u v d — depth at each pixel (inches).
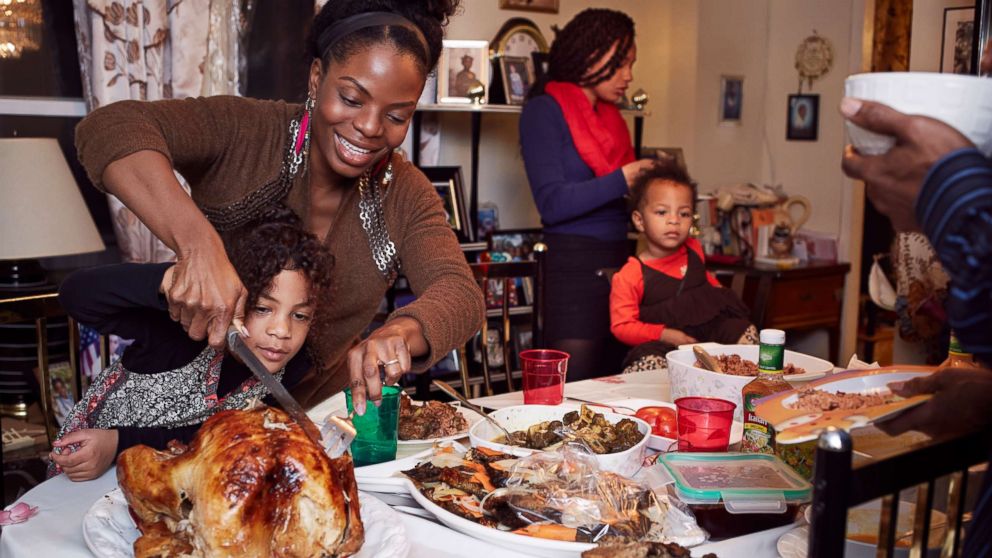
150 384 52.1
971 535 32.4
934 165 29.2
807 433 32.8
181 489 35.9
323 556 34.4
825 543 28.8
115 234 114.5
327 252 52.0
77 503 46.4
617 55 114.3
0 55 110.6
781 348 50.0
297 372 56.4
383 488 46.7
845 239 166.4
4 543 42.0
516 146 151.1
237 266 50.3
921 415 35.2
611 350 116.9
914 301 134.3
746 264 162.6
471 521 41.1
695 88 167.6
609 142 117.6
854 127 31.7
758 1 175.2
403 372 45.1
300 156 54.8
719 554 39.9
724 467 45.6
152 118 49.7
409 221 58.8
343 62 48.3
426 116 138.3
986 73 37.7
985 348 29.6
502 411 55.1
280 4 124.3
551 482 42.0
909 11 186.7
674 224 104.1
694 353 66.6
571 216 111.7
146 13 108.5
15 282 103.8
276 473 34.3
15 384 102.1
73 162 117.0
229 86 118.6
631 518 40.4
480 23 142.1
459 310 52.9
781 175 177.9
